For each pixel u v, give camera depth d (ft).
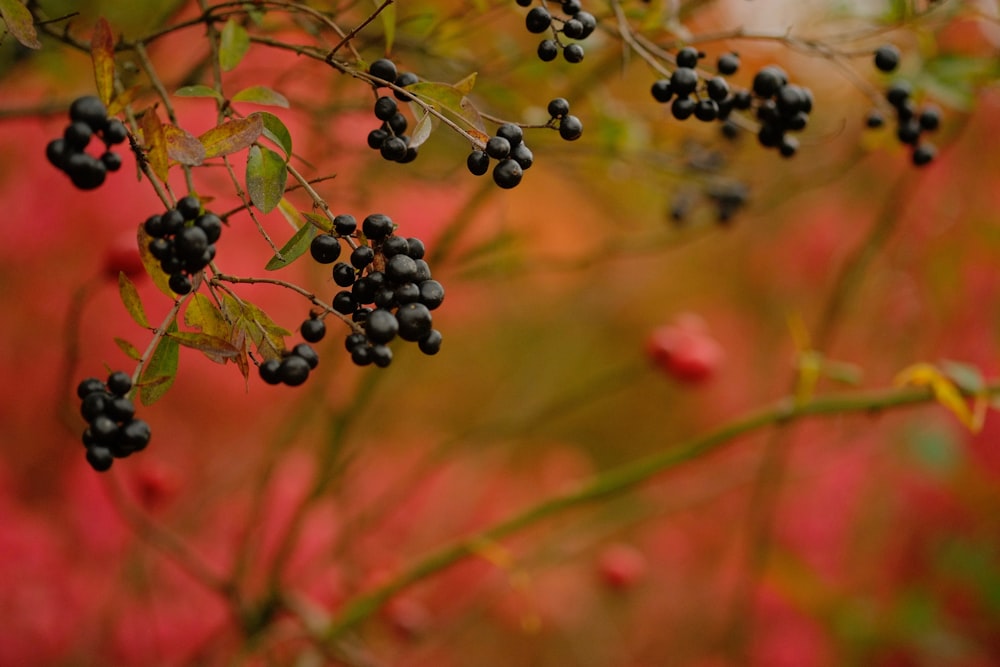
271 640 6.06
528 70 5.49
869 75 5.69
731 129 4.74
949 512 11.47
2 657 7.78
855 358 11.79
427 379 13.35
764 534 8.50
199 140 2.44
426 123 2.58
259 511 6.44
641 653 12.14
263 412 10.32
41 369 9.36
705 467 12.40
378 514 7.57
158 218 2.31
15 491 9.01
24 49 4.86
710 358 7.73
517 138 2.64
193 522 8.43
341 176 6.60
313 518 8.68
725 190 6.31
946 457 9.55
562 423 16.39
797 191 7.29
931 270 10.43
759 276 15.08
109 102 2.34
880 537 11.78
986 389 4.86
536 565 8.23
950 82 4.83
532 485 11.98
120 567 8.15
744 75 7.09
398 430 12.59
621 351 16.70
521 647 11.51
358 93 5.79
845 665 10.72
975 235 9.99
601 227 11.42
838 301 7.57
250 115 2.48
